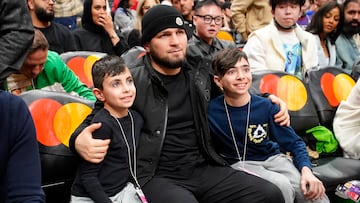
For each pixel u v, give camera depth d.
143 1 4.23
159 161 2.05
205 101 2.15
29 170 1.24
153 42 2.09
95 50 3.64
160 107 2.06
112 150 1.86
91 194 1.76
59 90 2.39
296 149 2.24
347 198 2.42
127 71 1.91
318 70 2.92
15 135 1.23
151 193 1.92
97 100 1.98
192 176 2.07
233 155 2.24
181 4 4.38
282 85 2.67
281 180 2.06
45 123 1.92
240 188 2.00
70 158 1.93
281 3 3.16
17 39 1.81
